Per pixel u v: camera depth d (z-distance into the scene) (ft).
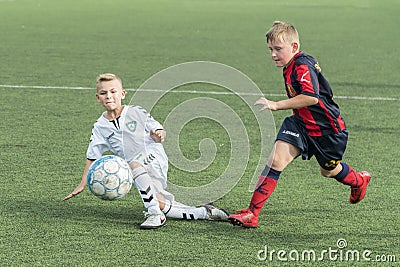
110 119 56.08
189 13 248.73
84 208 58.44
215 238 51.72
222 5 280.51
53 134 84.12
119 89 55.47
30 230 52.85
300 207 59.16
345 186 65.31
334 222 55.57
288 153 54.13
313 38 184.34
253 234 52.70
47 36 181.78
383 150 78.84
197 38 181.16
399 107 101.76
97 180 52.80
